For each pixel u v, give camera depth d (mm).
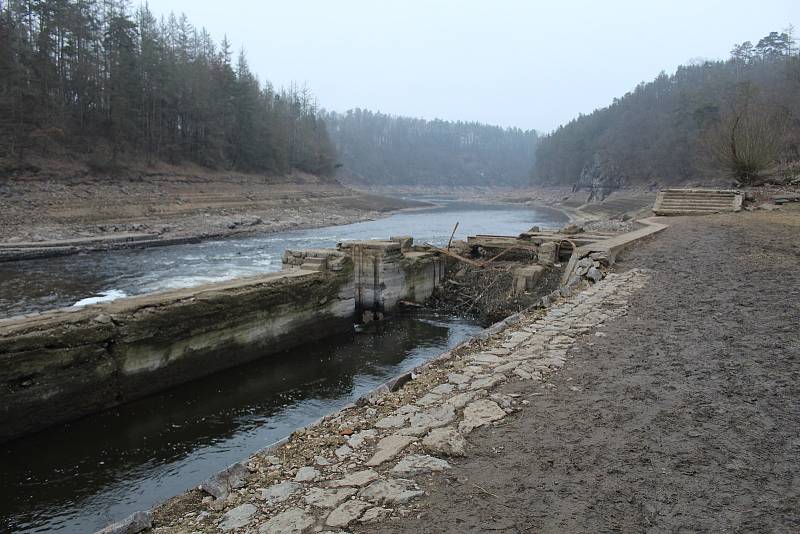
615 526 4016
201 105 67812
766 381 6508
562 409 6055
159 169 59188
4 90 43938
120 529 4320
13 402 9711
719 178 57656
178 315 12281
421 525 4125
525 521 4113
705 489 4441
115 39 57875
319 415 11156
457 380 7113
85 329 10648
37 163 45906
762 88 60500
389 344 16344
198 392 12219
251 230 46938
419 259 21297
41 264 28953
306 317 16000
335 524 4199
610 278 13281
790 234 18031
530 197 133875
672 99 103750
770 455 4914
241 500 4711
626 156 103562
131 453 9477
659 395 6289
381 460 5195
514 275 20672
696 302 10398
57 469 8945
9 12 47219
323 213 65812
